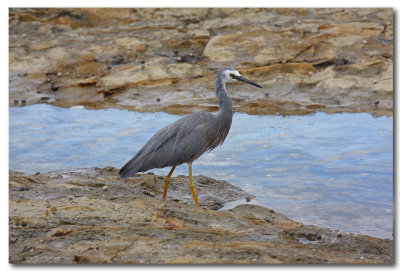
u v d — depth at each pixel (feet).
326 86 60.03
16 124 51.29
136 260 19.98
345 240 23.89
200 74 64.95
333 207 30.14
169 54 72.08
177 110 56.59
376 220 28.02
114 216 24.66
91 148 43.16
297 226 25.75
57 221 23.90
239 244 21.67
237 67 65.82
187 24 81.97
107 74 66.80
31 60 70.23
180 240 22.15
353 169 36.83
